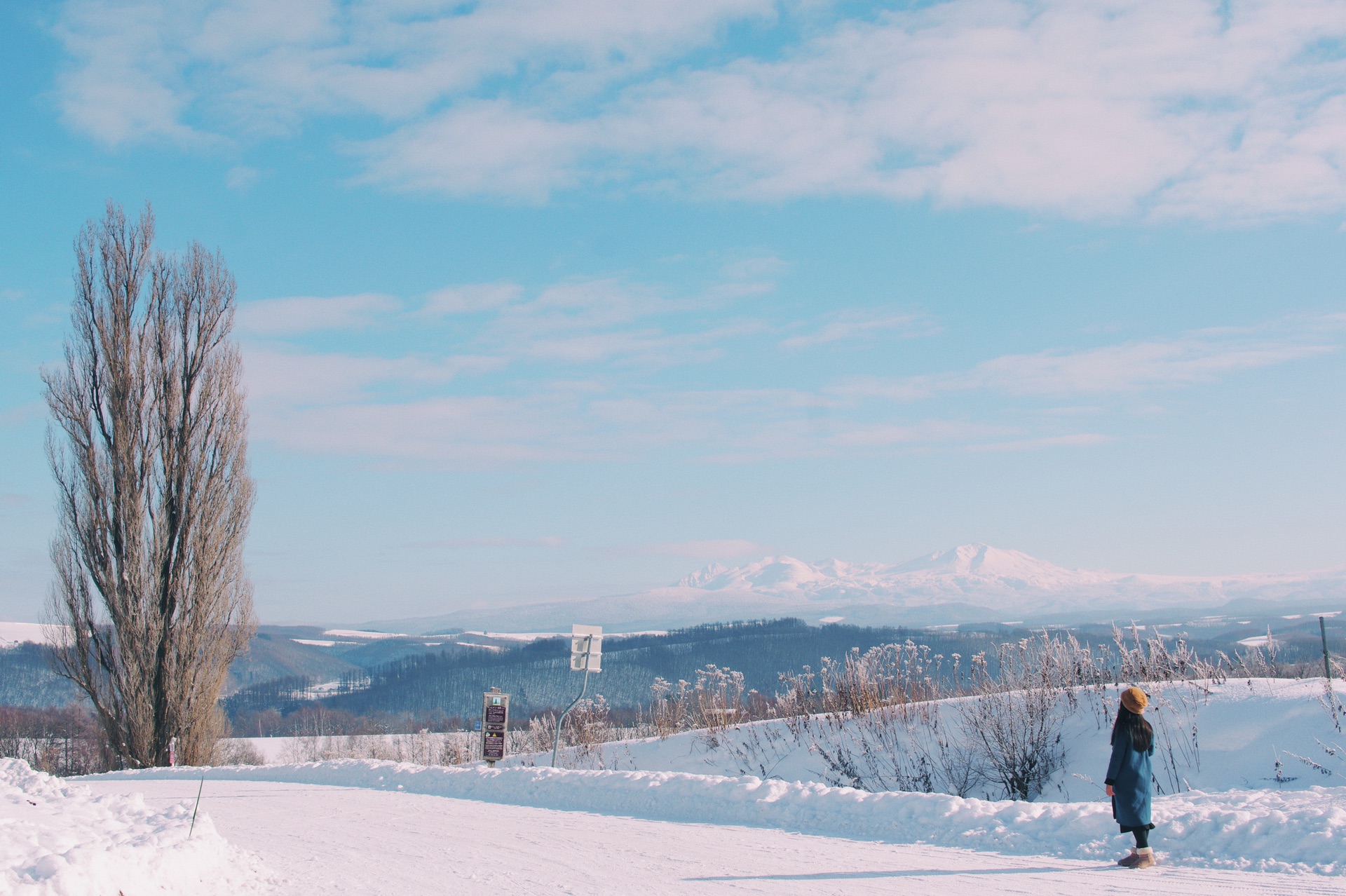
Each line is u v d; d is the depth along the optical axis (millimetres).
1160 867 7789
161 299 28875
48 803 9469
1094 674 16625
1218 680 15469
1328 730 12055
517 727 31469
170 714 27141
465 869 8383
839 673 19625
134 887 6016
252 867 7578
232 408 29297
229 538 28703
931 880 7566
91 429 27719
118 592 27141
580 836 10266
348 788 17000
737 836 10000
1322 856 7461
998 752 14477
